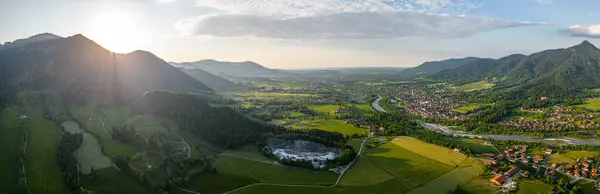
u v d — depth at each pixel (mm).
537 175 187375
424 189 174750
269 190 172000
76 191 152500
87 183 162750
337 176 192375
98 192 156000
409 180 186250
